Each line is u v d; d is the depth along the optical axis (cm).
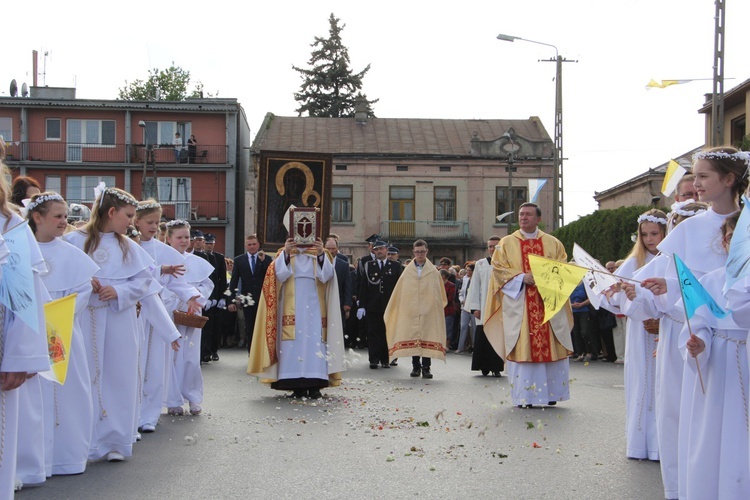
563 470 690
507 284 1084
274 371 1118
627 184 3953
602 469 695
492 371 1455
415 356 1461
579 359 1761
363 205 4438
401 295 1483
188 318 948
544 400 1062
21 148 4422
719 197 527
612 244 2483
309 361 1118
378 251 1644
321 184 1200
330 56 6762
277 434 846
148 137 4528
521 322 1067
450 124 4788
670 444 600
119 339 724
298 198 1195
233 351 1944
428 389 1234
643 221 748
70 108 4447
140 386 817
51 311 559
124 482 644
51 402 661
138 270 733
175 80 6881
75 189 4481
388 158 4434
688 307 495
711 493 488
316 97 6712
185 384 974
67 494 608
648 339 735
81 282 669
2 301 460
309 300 1131
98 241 728
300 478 658
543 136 4675
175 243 1012
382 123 4762
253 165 4434
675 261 501
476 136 4462
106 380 720
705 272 528
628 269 753
